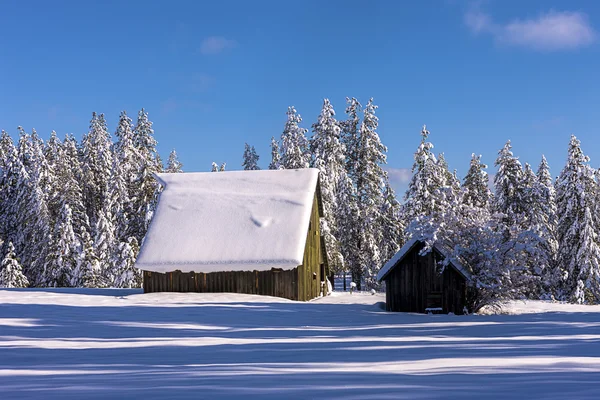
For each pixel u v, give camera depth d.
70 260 50.84
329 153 54.69
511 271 24.56
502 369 4.86
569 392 3.19
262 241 34.53
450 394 3.20
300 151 55.91
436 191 26.19
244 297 32.28
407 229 25.42
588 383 3.65
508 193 43.12
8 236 57.91
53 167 64.12
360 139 55.47
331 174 53.50
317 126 56.56
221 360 7.43
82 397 3.54
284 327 16.88
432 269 25.23
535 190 44.31
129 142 62.22
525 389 3.38
